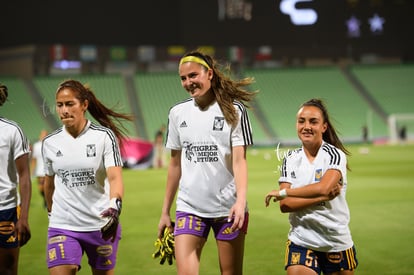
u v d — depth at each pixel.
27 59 97.12
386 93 108.31
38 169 30.81
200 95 10.85
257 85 107.62
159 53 98.12
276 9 104.50
